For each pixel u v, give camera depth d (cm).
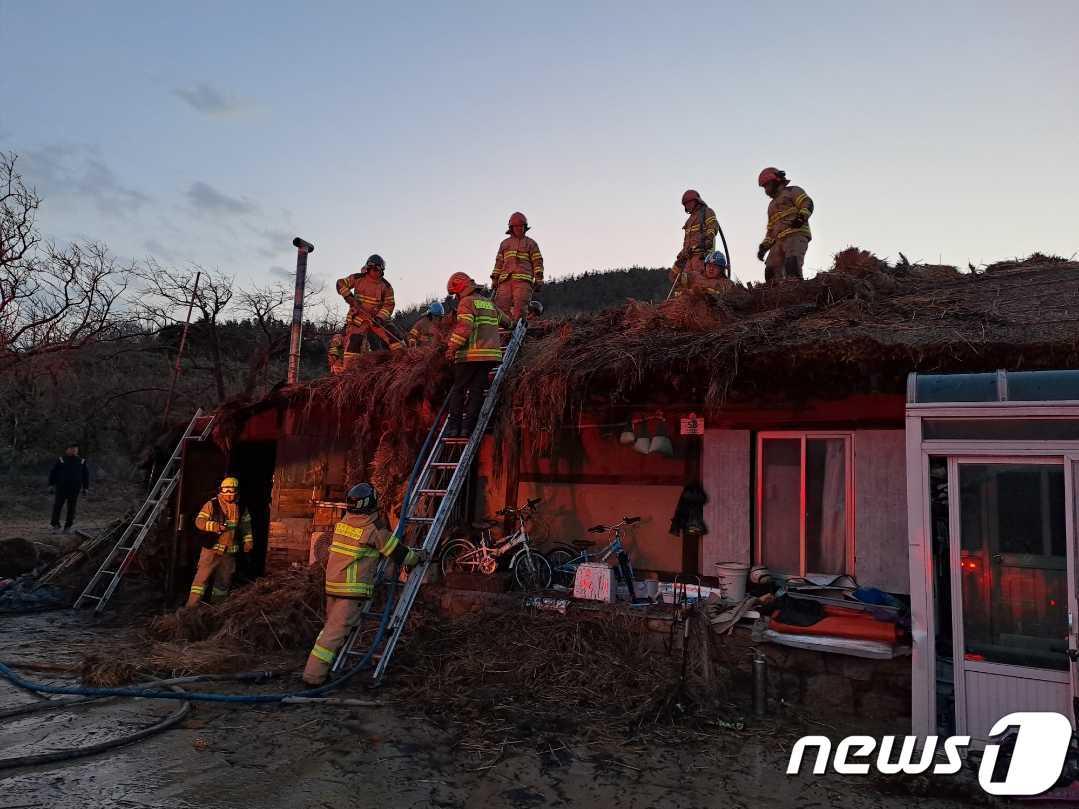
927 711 501
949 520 529
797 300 855
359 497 638
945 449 528
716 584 739
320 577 838
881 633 564
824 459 718
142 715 539
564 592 725
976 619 514
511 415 803
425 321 1104
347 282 1152
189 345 2353
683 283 1084
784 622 593
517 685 598
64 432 2370
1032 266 897
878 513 678
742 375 711
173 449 1183
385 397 880
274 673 651
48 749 466
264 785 423
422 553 655
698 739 512
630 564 771
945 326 655
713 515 754
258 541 1203
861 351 637
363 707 561
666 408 782
